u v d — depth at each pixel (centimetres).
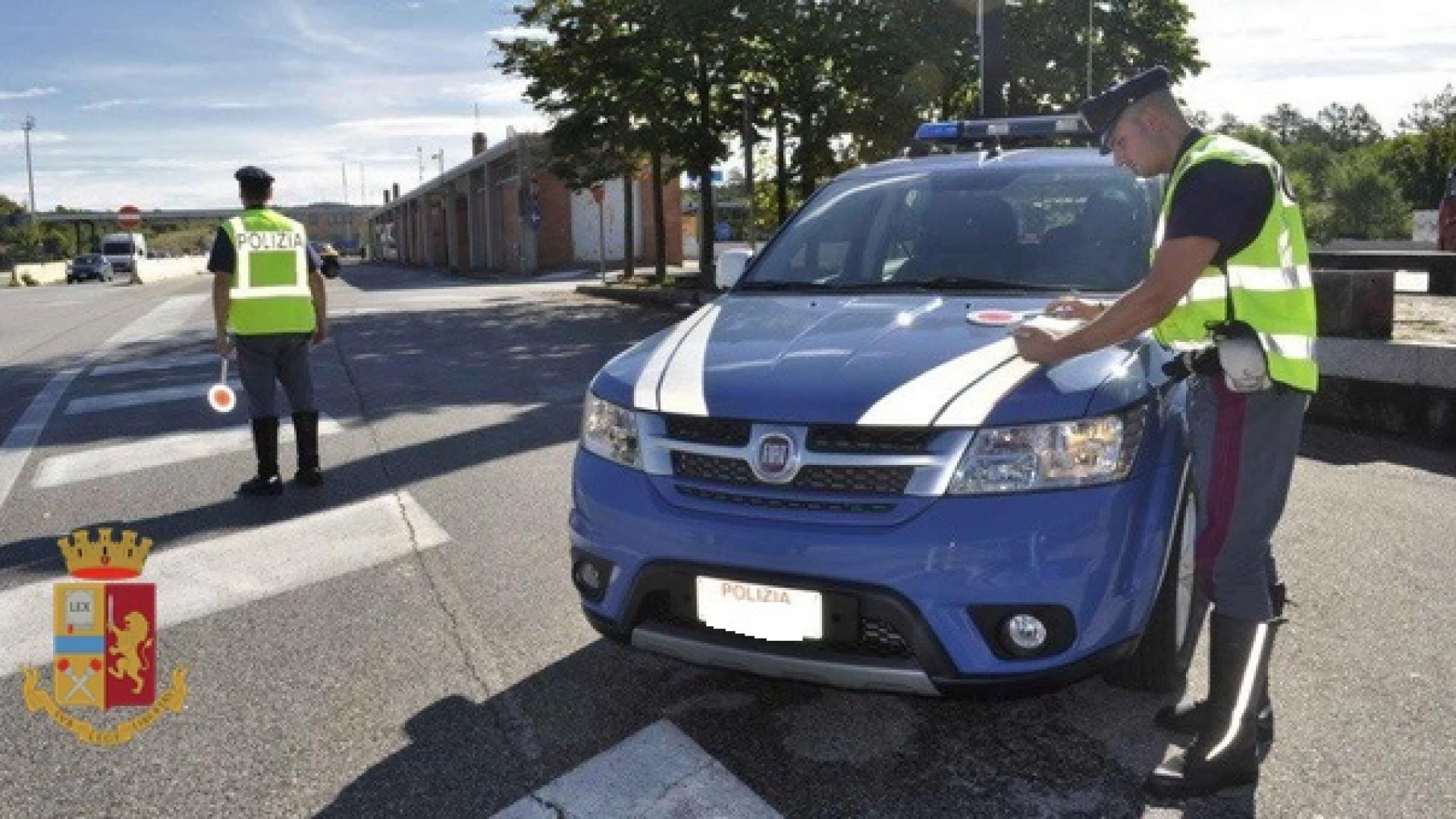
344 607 407
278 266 565
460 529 503
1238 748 267
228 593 425
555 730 309
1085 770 281
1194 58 2005
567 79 2094
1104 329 258
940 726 307
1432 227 2877
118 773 290
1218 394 267
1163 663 308
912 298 361
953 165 441
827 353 302
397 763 292
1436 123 7181
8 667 359
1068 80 1948
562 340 1341
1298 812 259
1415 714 306
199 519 532
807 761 289
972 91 1822
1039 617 261
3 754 302
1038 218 395
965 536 259
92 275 5353
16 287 5244
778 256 419
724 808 267
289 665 356
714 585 279
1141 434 278
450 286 3192
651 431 296
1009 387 274
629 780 281
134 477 624
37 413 873
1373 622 371
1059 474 264
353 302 2325
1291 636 361
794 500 272
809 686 333
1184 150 265
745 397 284
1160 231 263
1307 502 520
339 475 618
